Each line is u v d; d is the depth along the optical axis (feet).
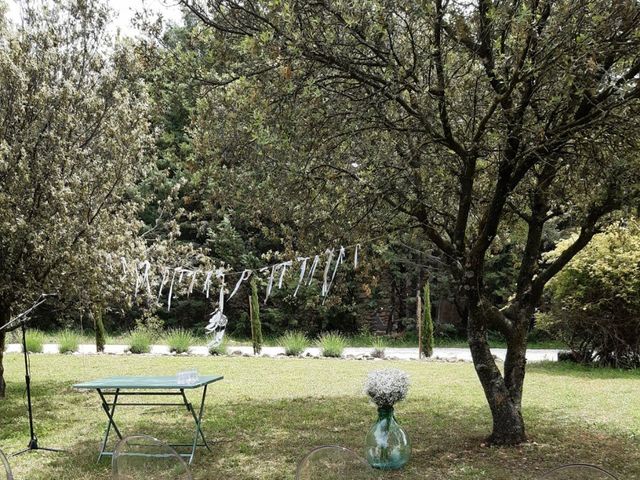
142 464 10.95
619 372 43.91
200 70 21.80
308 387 37.81
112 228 32.30
